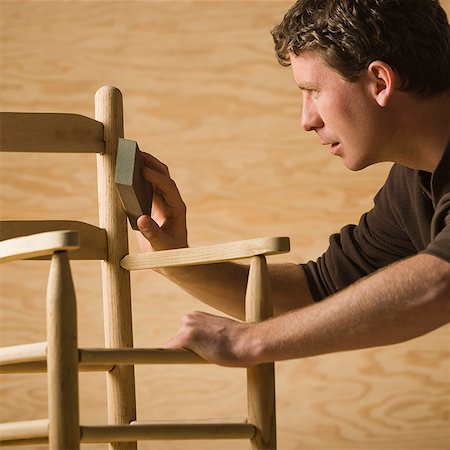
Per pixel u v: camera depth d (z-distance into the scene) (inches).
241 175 159.9
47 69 163.5
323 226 158.9
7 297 158.9
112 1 163.5
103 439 73.2
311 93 87.0
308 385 155.6
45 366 83.8
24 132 90.7
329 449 154.7
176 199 92.9
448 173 82.9
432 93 84.3
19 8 164.4
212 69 161.9
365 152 85.7
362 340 72.9
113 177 92.8
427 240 91.0
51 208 161.0
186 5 163.2
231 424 77.7
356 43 82.9
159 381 156.1
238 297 95.3
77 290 158.4
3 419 155.7
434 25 84.8
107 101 94.0
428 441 154.5
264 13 162.4
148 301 158.1
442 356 155.5
